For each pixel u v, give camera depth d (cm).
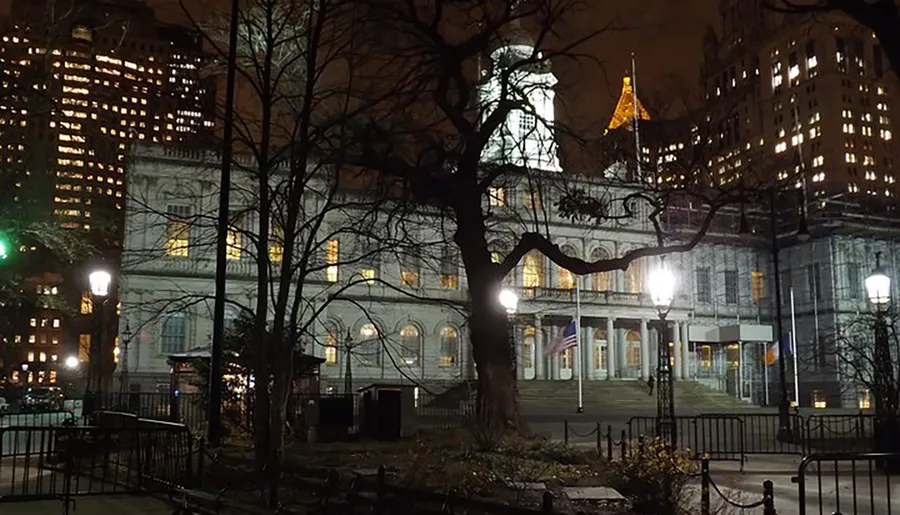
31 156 3069
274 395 1614
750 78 14975
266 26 1956
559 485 1452
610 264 2456
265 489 1360
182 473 1625
